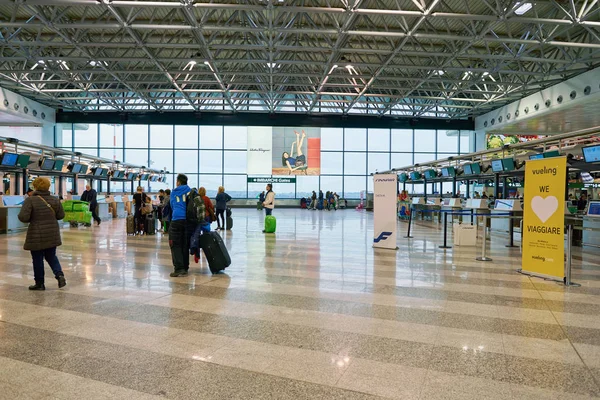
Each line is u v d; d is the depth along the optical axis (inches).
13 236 473.1
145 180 1083.9
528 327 153.7
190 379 107.9
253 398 98.0
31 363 117.3
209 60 665.6
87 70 745.0
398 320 160.9
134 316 163.3
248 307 177.8
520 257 331.9
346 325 154.2
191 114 1112.2
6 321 156.2
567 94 805.9
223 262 251.4
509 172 563.2
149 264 284.4
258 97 1114.1
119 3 458.3
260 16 592.1
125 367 114.9
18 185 602.2
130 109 1089.4
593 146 386.0
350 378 109.4
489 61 741.3
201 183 1311.5
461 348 131.7
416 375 111.6
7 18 615.2
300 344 134.0
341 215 976.9
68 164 687.7
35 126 1091.3
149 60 683.4
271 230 510.3
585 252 376.5
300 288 214.7
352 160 1352.1
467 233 404.2
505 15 480.4
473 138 1282.0
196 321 157.5
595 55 625.9
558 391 102.8
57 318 159.9
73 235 476.7
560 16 572.1
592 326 155.3
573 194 702.5
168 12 588.1
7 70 730.2
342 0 465.4
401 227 656.4
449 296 200.4
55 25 518.6
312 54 763.4
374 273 257.9
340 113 1133.1
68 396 98.3
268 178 1334.9
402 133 1352.1
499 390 103.2
